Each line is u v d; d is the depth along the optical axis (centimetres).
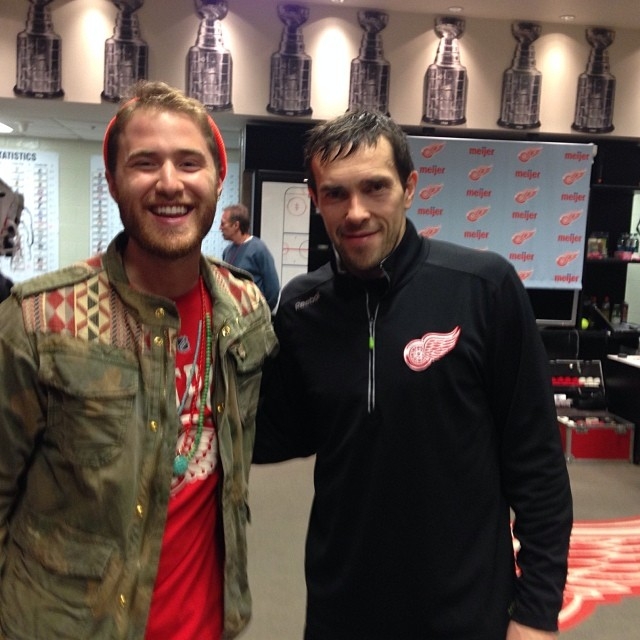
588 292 582
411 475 120
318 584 130
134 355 109
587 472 459
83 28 493
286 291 139
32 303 104
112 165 111
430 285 125
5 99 502
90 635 104
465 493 121
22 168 704
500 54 529
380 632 123
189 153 108
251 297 132
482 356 122
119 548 105
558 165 517
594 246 546
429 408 120
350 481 124
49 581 105
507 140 534
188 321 119
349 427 125
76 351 104
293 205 525
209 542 120
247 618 126
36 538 106
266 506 369
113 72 498
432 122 529
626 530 355
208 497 119
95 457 104
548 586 117
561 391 524
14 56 492
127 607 106
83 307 107
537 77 534
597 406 519
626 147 545
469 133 547
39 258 719
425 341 121
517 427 123
